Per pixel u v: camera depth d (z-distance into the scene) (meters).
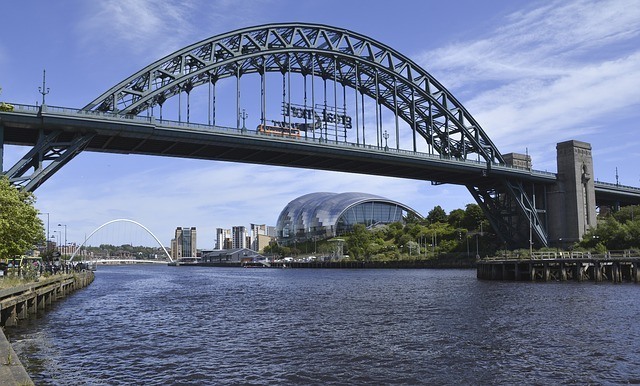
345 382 25.59
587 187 134.50
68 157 75.94
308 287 90.19
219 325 44.09
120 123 77.94
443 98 122.38
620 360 28.89
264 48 98.12
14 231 57.19
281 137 94.69
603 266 85.44
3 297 41.06
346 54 108.69
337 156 102.12
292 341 35.84
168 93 88.31
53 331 41.28
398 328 40.25
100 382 25.73
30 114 71.06
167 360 30.47
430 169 117.06
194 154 95.62
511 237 136.38
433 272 134.88
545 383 25.02
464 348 32.50
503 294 64.56
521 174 126.69
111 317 50.22
